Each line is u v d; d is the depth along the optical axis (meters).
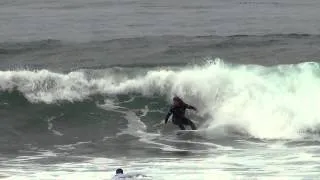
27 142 65.75
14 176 49.31
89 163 55.06
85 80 78.50
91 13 195.38
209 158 56.12
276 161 54.00
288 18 169.38
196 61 93.00
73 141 66.06
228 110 72.50
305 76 75.88
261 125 68.62
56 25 161.25
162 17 176.88
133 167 52.66
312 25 149.75
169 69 81.88
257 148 60.56
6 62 98.56
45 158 57.75
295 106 70.56
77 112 75.44
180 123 69.62
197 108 74.69
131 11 199.75
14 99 76.81
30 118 73.88
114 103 77.25
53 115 74.75
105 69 80.94
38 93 77.31
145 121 73.25
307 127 67.44
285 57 98.88
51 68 90.50
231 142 63.97
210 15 181.75
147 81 78.19
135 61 96.12
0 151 61.44
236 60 96.38
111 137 67.44
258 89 74.25
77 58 101.19
